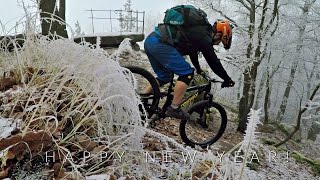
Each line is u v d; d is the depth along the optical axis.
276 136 12.81
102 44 9.39
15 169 2.04
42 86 2.67
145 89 3.88
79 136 2.39
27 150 2.08
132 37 10.02
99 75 2.61
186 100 4.18
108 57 2.79
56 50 2.93
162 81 3.93
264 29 11.05
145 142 3.23
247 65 10.41
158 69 3.92
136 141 2.55
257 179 3.47
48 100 2.48
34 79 2.78
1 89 2.84
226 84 4.14
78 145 2.30
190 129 4.46
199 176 2.65
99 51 2.78
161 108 3.87
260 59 10.57
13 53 3.16
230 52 11.48
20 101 2.51
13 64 3.01
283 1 12.01
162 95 3.85
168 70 3.71
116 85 2.56
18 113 2.37
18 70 2.90
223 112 4.34
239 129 8.97
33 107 2.29
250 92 10.50
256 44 10.70
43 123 2.32
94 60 2.68
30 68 2.90
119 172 2.34
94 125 2.57
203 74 4.26
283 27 13.20
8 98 2.57
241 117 9.59
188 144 4.08
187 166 2.79
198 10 3.73
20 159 2.04
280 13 12.45
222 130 4.34
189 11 3.65
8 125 2.21
